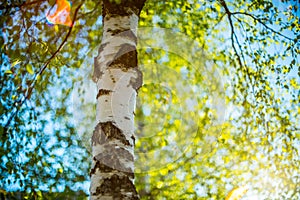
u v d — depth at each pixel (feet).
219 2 19.25
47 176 18.79
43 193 18.54
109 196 7.14
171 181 23.18
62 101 19.92
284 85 19.76
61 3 14.30
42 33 16.81
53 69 18.13
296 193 22.41
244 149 22.57
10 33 14.74
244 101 20.65
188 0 21.66
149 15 21.61
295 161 21.30
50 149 19.19
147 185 22.97
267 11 19.30
